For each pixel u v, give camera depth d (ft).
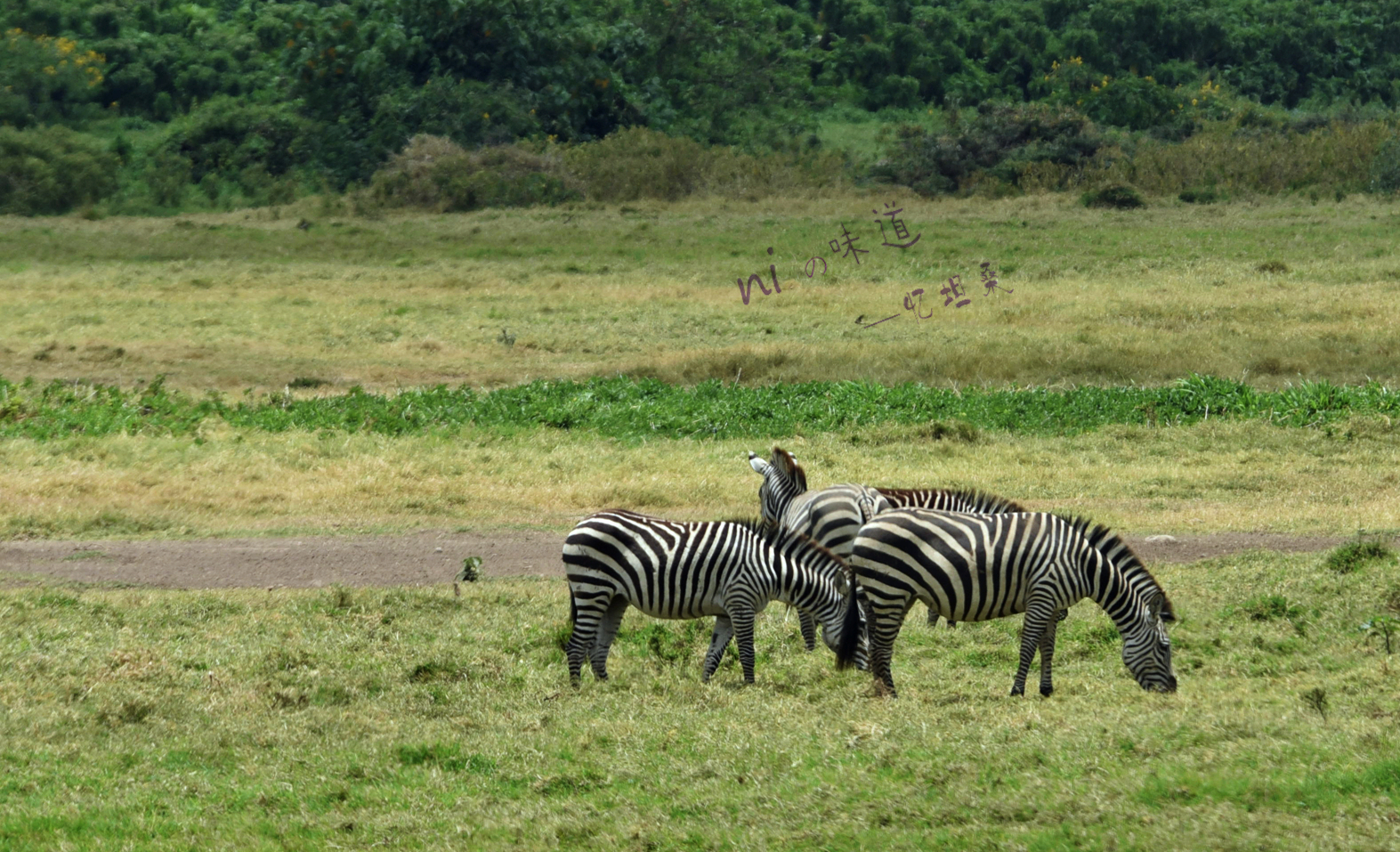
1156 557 39.17
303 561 40.42
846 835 18.20
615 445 57.31
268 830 20.51
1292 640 29.78
